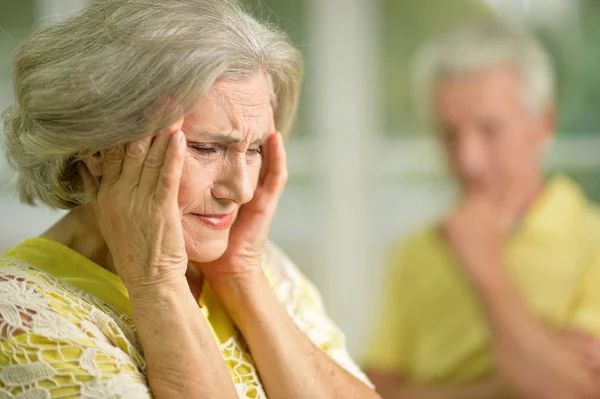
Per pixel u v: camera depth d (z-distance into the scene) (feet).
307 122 10.91
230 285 3.90
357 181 10.91
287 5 10.74
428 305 8.16
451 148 8.41
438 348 8.05
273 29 3.82
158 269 3.42
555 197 8.17
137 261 3.42
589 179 10.38
